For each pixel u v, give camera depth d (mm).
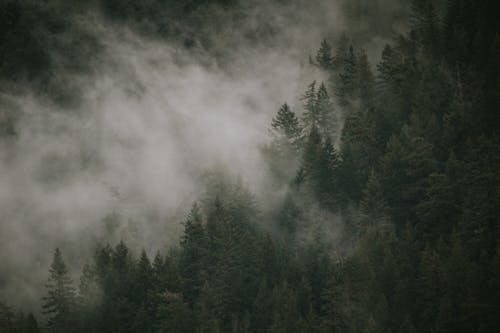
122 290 50781
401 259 45750
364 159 60500
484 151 51438
